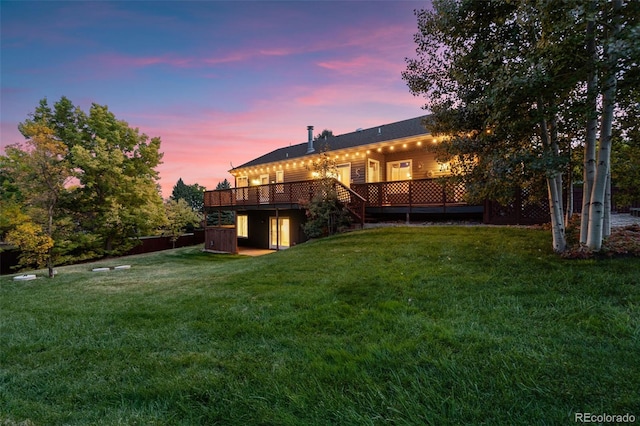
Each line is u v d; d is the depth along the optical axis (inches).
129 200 574.2
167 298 191.5
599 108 182.1
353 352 99.3
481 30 196.9
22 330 149.6
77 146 497.0
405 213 425.7
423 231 319.0
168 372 97.4
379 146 477.7
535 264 175.9
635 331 97.3
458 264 194.4
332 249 291.1
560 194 205.3
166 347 117.2
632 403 65.4
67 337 136.5
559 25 145.2
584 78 161.8
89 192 538.0
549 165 171.0
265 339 116.8
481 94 198.1
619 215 439.5
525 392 71.9
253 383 86.2
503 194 195.9
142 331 136.7
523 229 285.4
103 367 104.7
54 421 76.5
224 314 148.2
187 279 256.8
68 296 225.0
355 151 514.3
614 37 133.6
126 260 493.7
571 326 105.2
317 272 214.8
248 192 584.7
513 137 200.7
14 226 341.7
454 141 223.1
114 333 137.8
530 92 159.3
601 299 124.0
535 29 177.6
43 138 330.3
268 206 536.7
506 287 147.4
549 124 204.7
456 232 297.7
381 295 153.9
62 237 404.5
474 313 122.9
